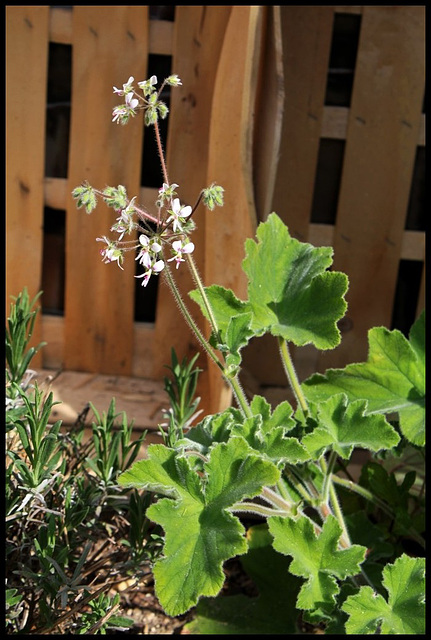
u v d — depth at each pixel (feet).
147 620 3.38
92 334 4.21
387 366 3.18
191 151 4.01
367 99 4.01
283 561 3.45
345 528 3.13
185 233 2.64
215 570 2.57
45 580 2.85
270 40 3.40
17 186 4.04
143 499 3.00
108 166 4.03
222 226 3.63
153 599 3.46
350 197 4.12
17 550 3.03
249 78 3.27
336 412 3.00
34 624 3.00
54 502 3.08
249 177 3.34
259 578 3.45
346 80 4.06
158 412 3.90
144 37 3.90
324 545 2.86
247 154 3.32
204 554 2.60
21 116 3.97
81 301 4.18
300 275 3.04
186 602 2.56
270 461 2.69
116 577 3.18
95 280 4.15
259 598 3.42
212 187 2.63
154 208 4.09
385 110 4.02
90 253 4.13
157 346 4.20
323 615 2.87
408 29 3.93
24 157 4.01
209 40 3.87
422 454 3.59
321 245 4.18
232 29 3.60
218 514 2.64
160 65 4.01
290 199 4.11
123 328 4.20
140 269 4.15
